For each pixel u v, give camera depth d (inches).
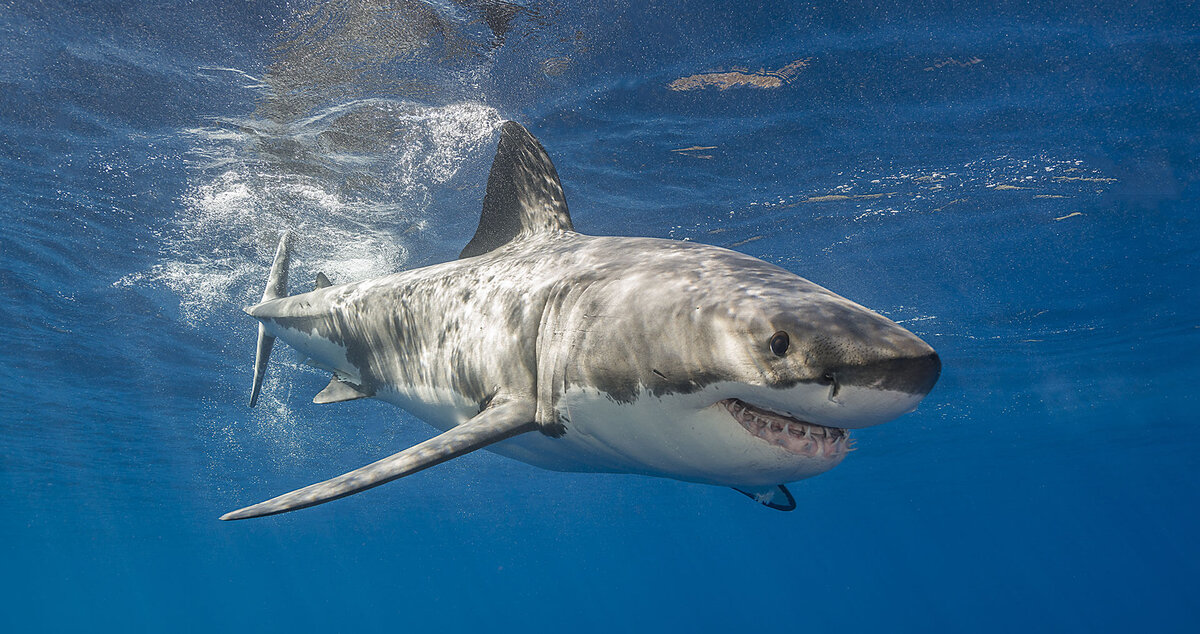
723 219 402.3
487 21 238.7
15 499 1202.0
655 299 110.2
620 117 305.4
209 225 365.4
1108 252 449.1
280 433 827.4
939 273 474.0
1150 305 546.0
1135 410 926.4
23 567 2657.5
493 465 1029.8
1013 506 1999.3
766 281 106.7
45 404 680.4
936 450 1082.1
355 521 1636.3
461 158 313.9
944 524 2389.3
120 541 1852.9
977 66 281.9
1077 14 252.8
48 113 277.9
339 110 276.5
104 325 498.9
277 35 237.3
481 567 3344.0
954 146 337.1
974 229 416.2
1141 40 265.7
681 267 116.4
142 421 751.1
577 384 116.6
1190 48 270.1
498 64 259.9
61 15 228.4
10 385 618.8
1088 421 971.9
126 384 627.8
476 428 117.2
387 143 300.2
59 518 1418.6
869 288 497.7
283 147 300.2
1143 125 321.7
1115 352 669.3
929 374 84.4
